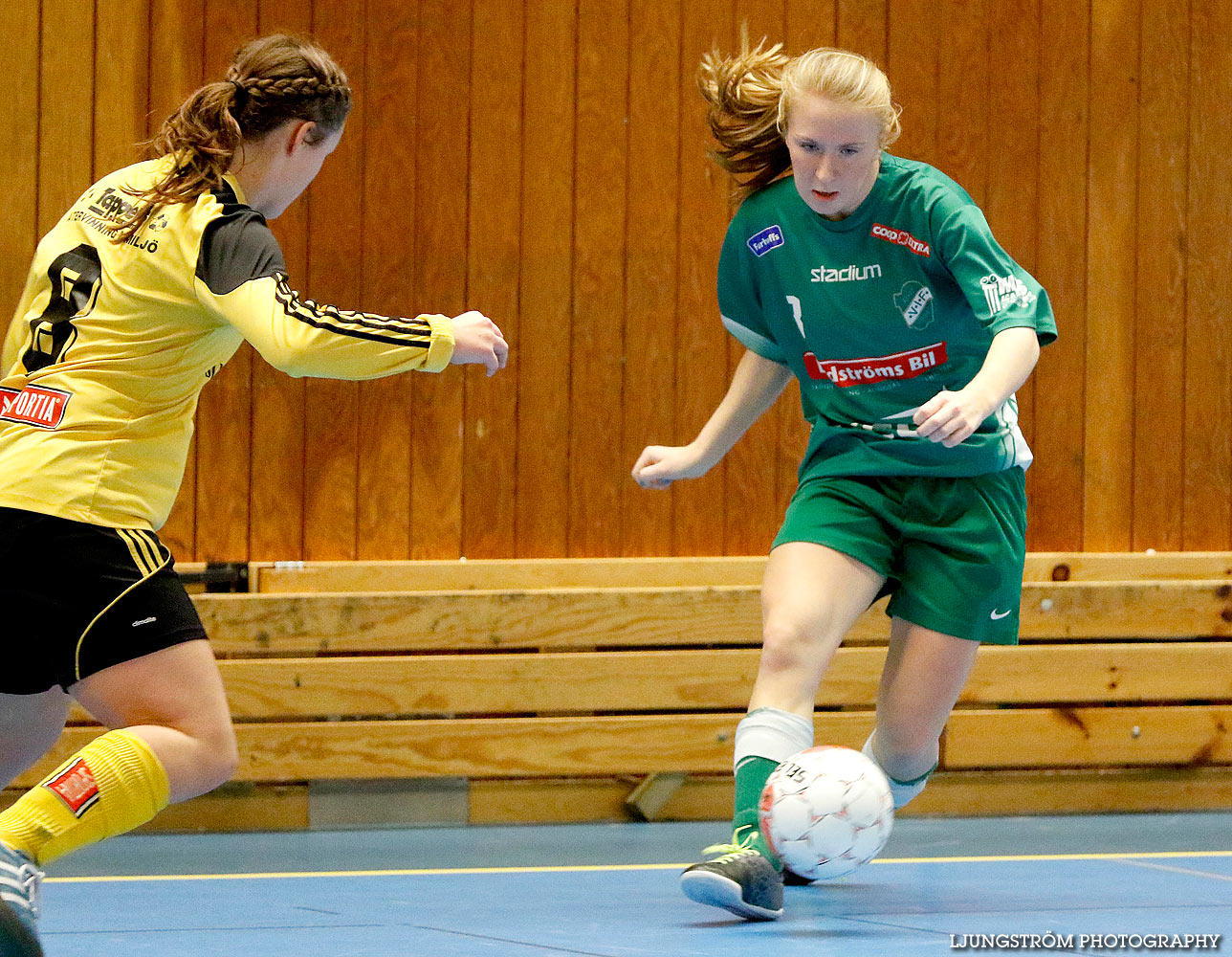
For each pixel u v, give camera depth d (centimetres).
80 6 1513
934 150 1636
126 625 700
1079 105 1664
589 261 1591
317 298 1545
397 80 1559
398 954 803
